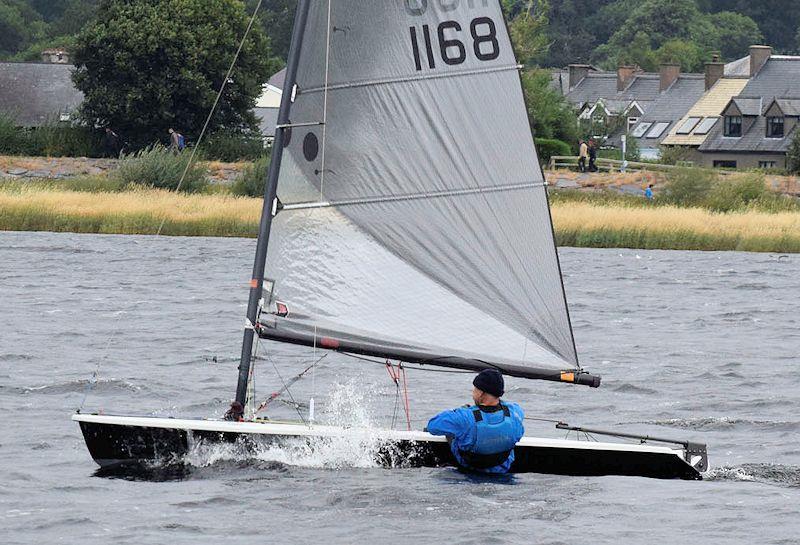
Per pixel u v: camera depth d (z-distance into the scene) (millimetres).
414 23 45125
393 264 45656
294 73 44750
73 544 38531
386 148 45375
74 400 61719
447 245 45844
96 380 66688
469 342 45906
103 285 114812
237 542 38812
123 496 43281
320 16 44750
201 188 197875
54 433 53656
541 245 45625
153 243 157500
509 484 45469
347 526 40344
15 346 77875
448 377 71750
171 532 39688
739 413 62594
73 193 181625
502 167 45562
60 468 47219
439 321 45812
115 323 90188
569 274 139375
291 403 62594
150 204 174750
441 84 45438
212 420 46344
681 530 40969
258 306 45281
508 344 45969
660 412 62688
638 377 72625
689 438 56219
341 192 45281
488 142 45594
